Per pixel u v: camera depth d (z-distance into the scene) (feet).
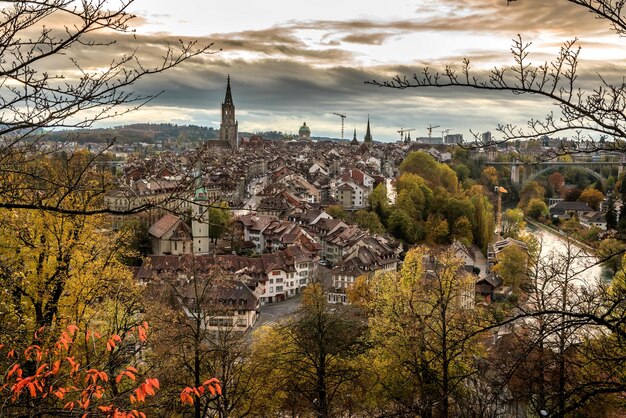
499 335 131.85
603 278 195.62
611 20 33.12
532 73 35.27
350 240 362.94
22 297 76.54
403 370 100.12
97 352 64.75
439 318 89.51
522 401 57.93
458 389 75.46
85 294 81.00
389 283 148.05
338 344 104.01
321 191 625.41
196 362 87.51
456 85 35.01
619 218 414.82
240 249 373.40
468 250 399.65
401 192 459.73
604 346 53.83
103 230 93.61
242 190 597.52
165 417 73.10
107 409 33.24
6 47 32.63
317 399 102.94
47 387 39.06
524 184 654.12
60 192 44.47
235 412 104.12
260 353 111.55
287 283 309.83
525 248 323.78
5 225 63.87
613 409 83.20
